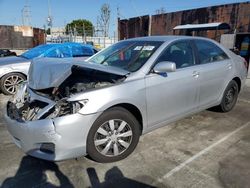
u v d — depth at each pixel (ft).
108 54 12.87
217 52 14.24
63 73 9.53
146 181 8.65
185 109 12.14
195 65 12.48
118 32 66.49
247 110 16.30
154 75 10.55
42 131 8.32
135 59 11.26
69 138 8.47
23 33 88.84
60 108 8.57
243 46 36.91
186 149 10.89
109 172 9.19
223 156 10.28
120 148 9.95
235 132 12.73
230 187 8.27
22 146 9.14
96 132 9.10
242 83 16.10
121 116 9.59
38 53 23.47
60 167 9.50
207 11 44.16
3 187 8.30
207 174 9.01
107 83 9.88
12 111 9.96
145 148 10.95
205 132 12.71
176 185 8.41
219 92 14.20
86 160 9.98
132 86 9.77
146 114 10.41
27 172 9.17
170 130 12.93
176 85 11.27
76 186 8.42
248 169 9.33
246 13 38.55
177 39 12.19
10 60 21.77
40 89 9.57
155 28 54.90
